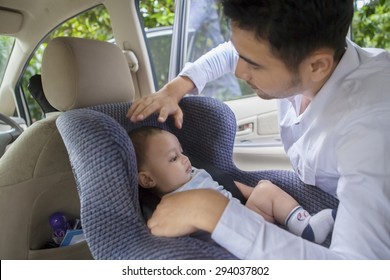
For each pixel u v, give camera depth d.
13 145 1.18
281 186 1.15
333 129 0.77
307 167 0.94
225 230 0.66
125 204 0.77
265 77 0.73
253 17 0.64
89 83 1.14
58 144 1.18
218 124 1.20
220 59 1.21
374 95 0.71
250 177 1.23
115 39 1.96
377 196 0.65
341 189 0.71
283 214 1.04
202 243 0.71
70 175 1.23
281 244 0.66
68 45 1.10
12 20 1.80
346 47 0.79
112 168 0.76
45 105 1.63
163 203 0.75
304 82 0.74
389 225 0.65
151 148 1.09
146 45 2.00
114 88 1.22
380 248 0.65
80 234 1.25
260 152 1.84
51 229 1.30
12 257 1.25
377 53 0.87
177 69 2.16
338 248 0.69
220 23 2.04
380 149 0.65
